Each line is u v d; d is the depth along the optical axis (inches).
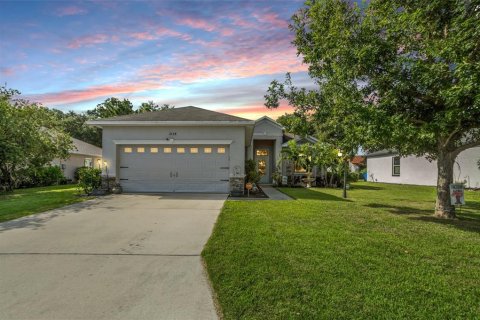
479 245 174.6
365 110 229.3
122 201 350.0
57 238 186.5
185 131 435.5
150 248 166.2
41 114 644.7
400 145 264.8
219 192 436.5
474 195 485.7
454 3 202.1
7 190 526.0
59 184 716.0
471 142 261.3
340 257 148.1
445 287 114.7
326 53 271.9
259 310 96.9
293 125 325.4
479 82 165.6
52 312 96.5
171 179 439.8
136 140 436.5
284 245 167.8
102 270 133.3
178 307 100.3
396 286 114.7
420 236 194.5
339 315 93.4
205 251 157.4
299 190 559.8
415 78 213.2
